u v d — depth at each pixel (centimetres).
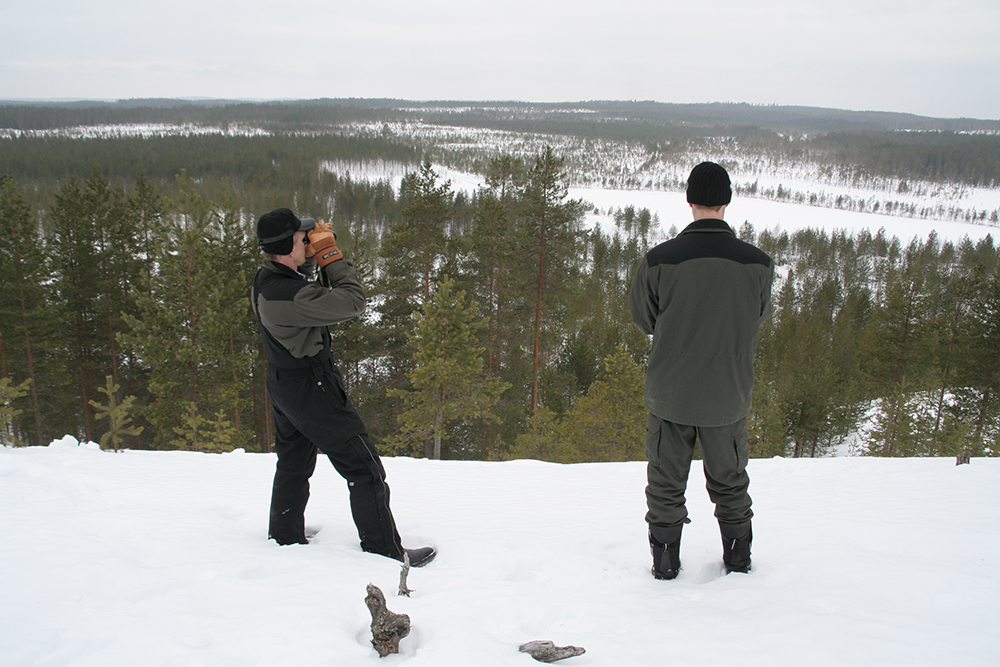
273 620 176
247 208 8250
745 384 231
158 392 1581
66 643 155
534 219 1922
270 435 2148
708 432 236
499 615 197
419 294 2019
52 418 2092
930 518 330
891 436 1956
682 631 188
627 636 183
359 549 277
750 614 202
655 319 238
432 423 1595
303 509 284
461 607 199
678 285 223
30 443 1986
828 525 318
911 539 287
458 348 1573
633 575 257
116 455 556
